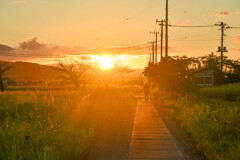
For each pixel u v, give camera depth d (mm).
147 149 7379
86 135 8219
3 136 6617
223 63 35438
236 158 5969
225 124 8633
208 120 9508
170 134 9203
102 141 8273
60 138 6887
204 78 36750
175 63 25250
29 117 9484
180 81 24719
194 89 24578
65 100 12688
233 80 33344
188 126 9711
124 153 7031
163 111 15477
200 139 7812
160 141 8258
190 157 6664
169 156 6750
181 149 7371
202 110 11523
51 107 11016
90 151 7254
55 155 5855
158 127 10453
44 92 14328
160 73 26125
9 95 13781
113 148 7504
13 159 5402
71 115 10492
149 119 12414
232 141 7371
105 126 10602
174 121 11875
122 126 10617
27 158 5605
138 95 33094
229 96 19766
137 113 14500
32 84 14789
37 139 6551
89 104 12852
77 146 6836
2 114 9938
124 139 8516
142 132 9531
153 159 6516
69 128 8234
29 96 12852
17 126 7676
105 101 15219
